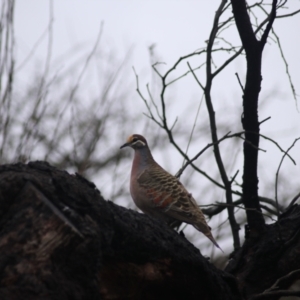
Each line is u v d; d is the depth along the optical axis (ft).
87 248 22.16
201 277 28.40
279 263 34.09
